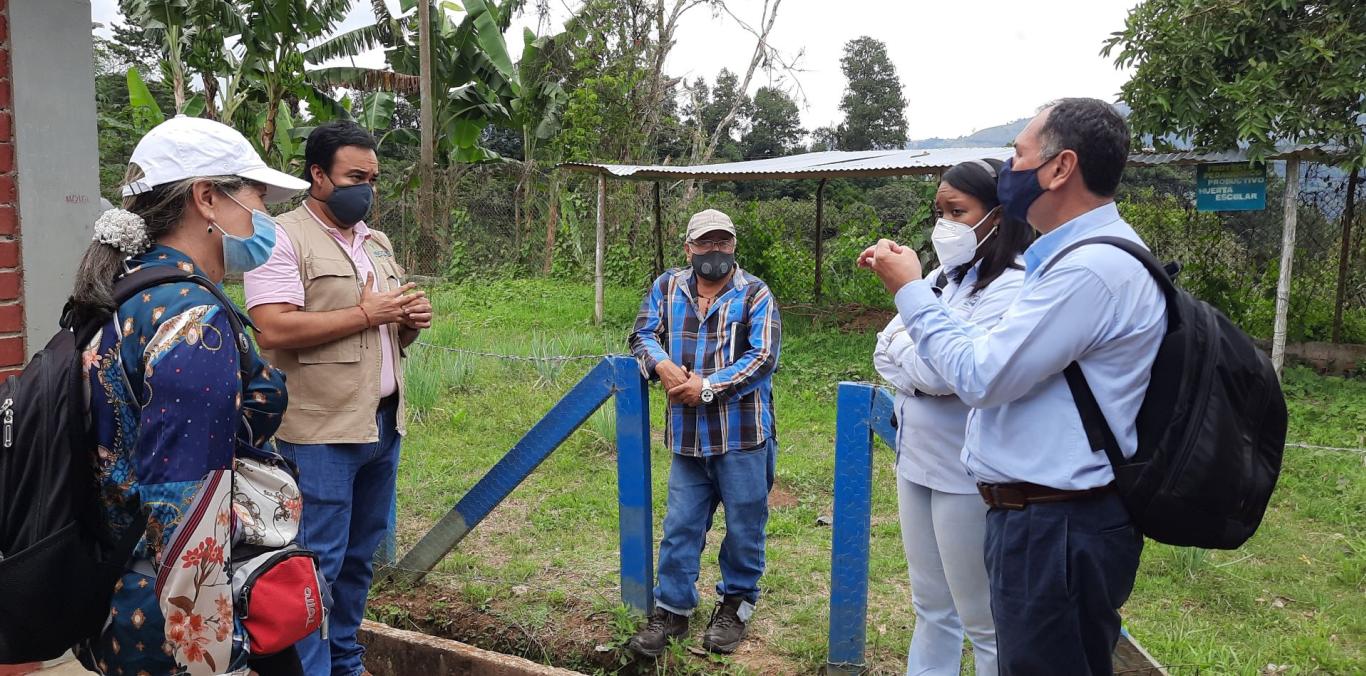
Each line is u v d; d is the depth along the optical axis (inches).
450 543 162.1
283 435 113.3
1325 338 386.3
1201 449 73.2
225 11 537.0
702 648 142.2
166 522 67.8
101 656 73.0
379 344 119.6
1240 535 75.9
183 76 560.4
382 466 125.9
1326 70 308.7
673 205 706.2
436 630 156.0
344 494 116.6
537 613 153.9
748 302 139.3
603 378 145.8
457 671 139.7
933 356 83.0
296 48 579.5
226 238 77.5
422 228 613.3
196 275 73.0
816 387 333.7
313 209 117.4
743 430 136.2
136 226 72.6
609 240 692.1
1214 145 332.8
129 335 69.1
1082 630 78.8
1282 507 212.7
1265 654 141.9
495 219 692.1
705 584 168.4
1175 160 340.8
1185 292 79.5
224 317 72.4
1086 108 77.8
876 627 147.7
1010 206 82.7
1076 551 77.6
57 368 70.1
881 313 472.1
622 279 631.8
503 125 709.9
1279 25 316.5
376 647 146.5
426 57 586.2
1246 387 74.9
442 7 649.0
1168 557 179.9
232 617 71.3
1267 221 395.9
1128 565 78.1
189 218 76.5
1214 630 149.9
